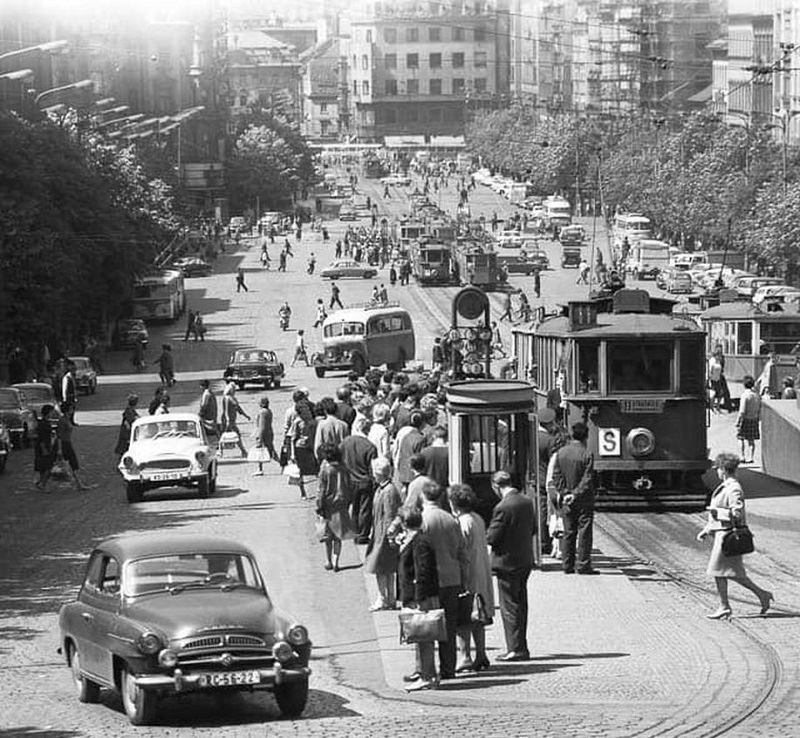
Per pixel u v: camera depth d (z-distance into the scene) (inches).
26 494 2942.9
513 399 1814.7
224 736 1167.6
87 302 5994.1
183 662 1220.5
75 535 2377.0
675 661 1412.4
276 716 1248.8
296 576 1924.2
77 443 3799.2
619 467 2393.0
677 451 2402.8
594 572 1866.4
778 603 1711.4
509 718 1184.2
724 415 3659.0
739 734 1112.8
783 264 7150.6
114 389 5236.2
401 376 2933.1
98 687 1333.7
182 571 1296.8
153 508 2645.2
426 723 1177.4
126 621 1251.2
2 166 5251.0
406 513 1349.7
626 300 2502.5
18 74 4530.0
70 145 5969.5
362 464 2041.1
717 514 1614.2
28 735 1200.2
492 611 1430.9
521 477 1834.4
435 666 1364.4
